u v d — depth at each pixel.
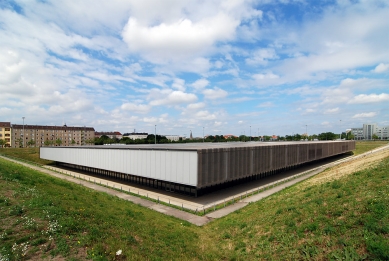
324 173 42.06
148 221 18.48
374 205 13.25
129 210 20.12
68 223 12.37
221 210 25.47
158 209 25.91
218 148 32.06
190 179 29.77
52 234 11.16
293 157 51.25
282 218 16.39
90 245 10.88
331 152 71.25
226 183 37.09
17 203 14.19
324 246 11.52
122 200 27.17
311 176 44.91
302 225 14.08
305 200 19.00
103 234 12.45
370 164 29.33
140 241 13.34
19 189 17.22
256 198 30.25
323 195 18.59
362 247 10.52
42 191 18.55
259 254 12.79
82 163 52.69
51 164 68.38
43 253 9.73
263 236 14.70
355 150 97.44
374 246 10.02
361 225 12.07
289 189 30.72
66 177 46.69
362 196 15.48
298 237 13.03
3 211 12.87
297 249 12.02
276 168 45.22
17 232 10.95
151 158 35.47
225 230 18.08
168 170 32.72
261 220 17.77
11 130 131.00
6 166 29.39
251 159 38.38
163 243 14.04
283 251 12.35
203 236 17.48
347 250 10.58
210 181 30.72
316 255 11.09
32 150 90.00
